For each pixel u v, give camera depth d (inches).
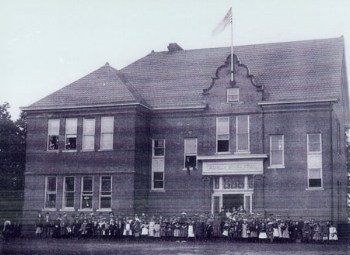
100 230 1578.5
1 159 2479.1
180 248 1239.5
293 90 1688.0
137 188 1711.4
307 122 1638.8
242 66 1732.3
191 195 1732.3
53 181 1784.0
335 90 1635.1
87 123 1771.7
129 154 1702.8
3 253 1138.0
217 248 1239.5
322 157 1612.9
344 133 1982.0
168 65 1964.8
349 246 1295.5
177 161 1768.0
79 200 1737.2
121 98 1733.5
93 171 1733.5
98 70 1878.7
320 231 1448.1
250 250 1187.3
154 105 1804.9
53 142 1800.0
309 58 1797.5
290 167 1638.8
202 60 1940.2
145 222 1589.6
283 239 1454.2
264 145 1673.2
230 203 1692.9
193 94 1807.3
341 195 1829.5
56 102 1801.2
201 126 1755.7
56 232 1630.2
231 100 1736.0
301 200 1615.4
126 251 1170.6
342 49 1825.8
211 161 1713.8
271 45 1907.0
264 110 1688.0
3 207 2004.2
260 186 1653.5
